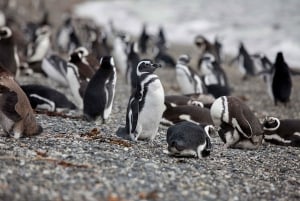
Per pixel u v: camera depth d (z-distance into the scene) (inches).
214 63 1020.5
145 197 358.0
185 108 645.3
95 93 613.9
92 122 618.8
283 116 860.6
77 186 364.8
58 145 471.2
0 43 877.8
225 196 384.8
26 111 482.3
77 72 710.5
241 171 465.1
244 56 1299.2
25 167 392.8
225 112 542.6
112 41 1753.2
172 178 406.3
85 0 2800.2
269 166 499.8
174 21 2335.1
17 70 906.1
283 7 2319.1
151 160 457.4
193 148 477.7
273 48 1843.0
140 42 1707.7
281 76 942.4
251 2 2437.3
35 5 2304.4
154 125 532.4
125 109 763.4
